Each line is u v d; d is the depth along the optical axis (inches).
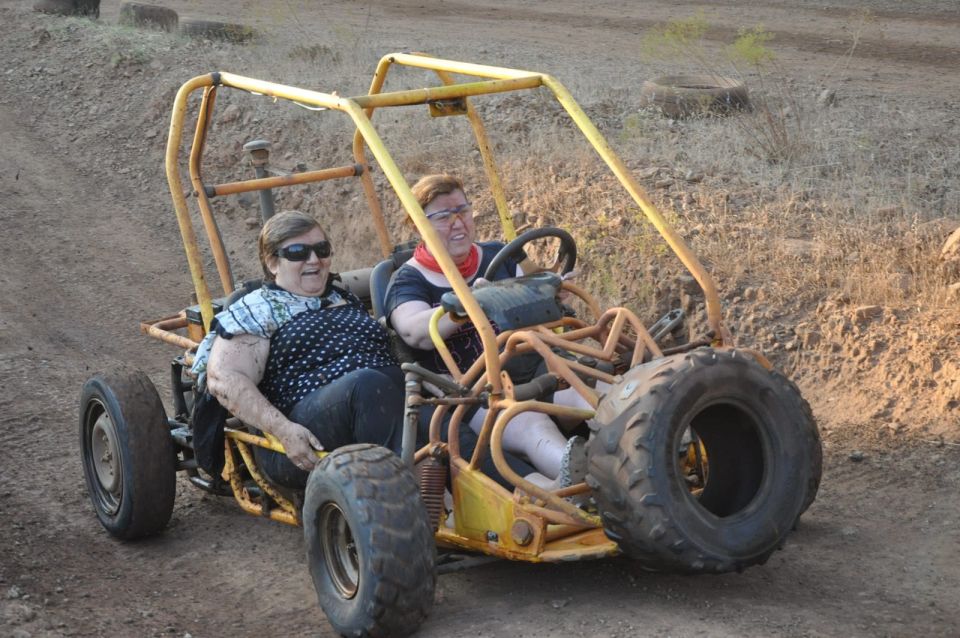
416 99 187.9
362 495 150.9
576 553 151.6
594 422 150.3
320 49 604.1
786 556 180.5
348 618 154.3
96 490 215.5
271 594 183.5
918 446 225.0
